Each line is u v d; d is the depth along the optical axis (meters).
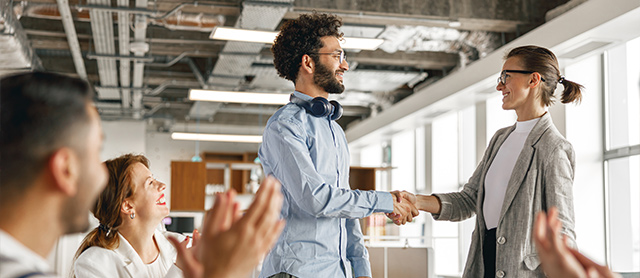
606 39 6.25
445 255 10.93
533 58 2.33
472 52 8.85
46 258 0.73
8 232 0.69
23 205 0.69
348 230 2.41
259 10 6.80
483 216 2.38
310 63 2.25
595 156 7.12
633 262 6.68
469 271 2.39
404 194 2.34
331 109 2.25
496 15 7.66
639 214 6.62
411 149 13.48
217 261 0.69
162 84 11.45
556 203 2.17
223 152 15.73
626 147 6.79
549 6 7.79
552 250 0.72
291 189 2.06
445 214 2.46
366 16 7.34
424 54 9.89
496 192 2.34
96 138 0.74
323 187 2.04
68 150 0.70
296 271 2.10
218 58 9.39
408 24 7.83
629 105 6.86
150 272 2.24
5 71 8.48
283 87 11.26
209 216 0.73
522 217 2.20
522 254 2.18
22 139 0.68
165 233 2.44
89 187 0.73
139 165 2.23
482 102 9.53
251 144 16.03
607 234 7.00
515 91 2.33
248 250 0.70
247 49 8.64
